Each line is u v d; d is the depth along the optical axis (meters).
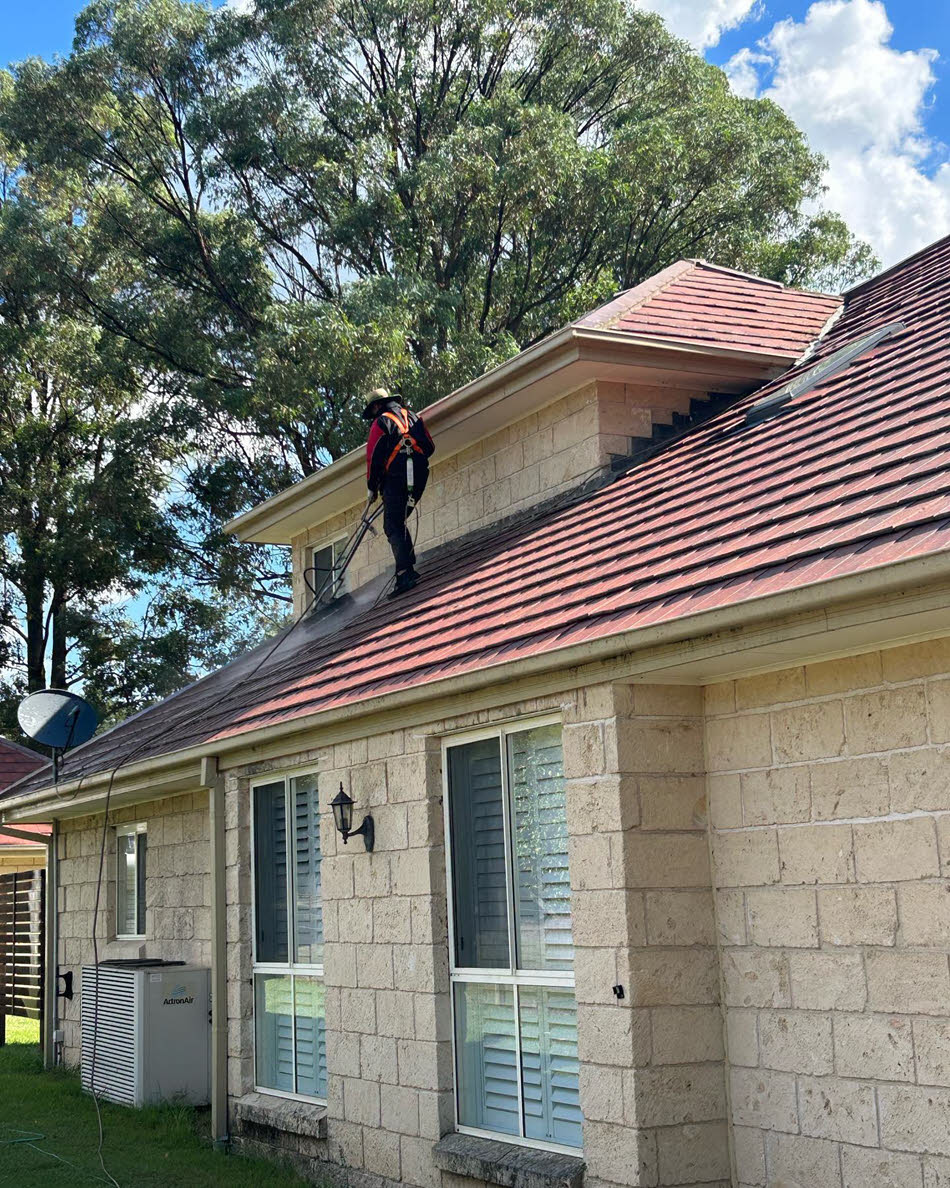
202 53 28.44
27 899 21.31
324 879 9.67
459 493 12.89
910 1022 6.05
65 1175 9.73
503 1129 7.91
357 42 29.58
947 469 6.31
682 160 28.39
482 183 27.23
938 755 6.04
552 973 7.55
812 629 5.88
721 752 7.16
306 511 15.16
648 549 7.99
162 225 29.14
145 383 31.70
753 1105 6.78
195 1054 12.38
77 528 32.88
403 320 25.62
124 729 16.44
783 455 8.31
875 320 11.27
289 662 12.56
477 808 8.33
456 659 8.31
